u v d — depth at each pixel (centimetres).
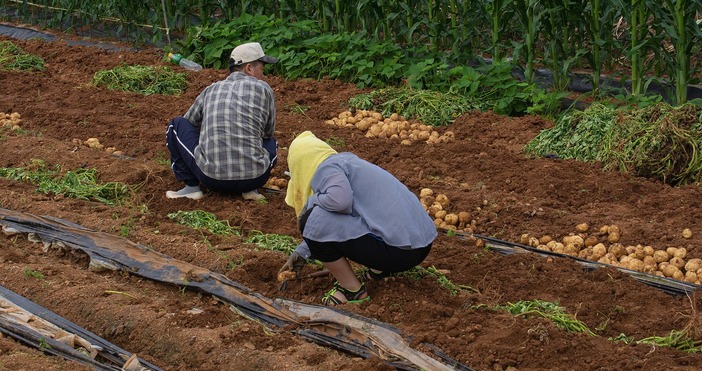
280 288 657
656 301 651
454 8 1358
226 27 1524
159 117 1199
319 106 1253
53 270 693
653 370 536
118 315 619
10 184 890
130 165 941
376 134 1122
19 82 1378
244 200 856
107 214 809
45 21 1861
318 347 576
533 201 855
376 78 1330
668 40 1398
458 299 636
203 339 584
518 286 673
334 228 590
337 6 1500
